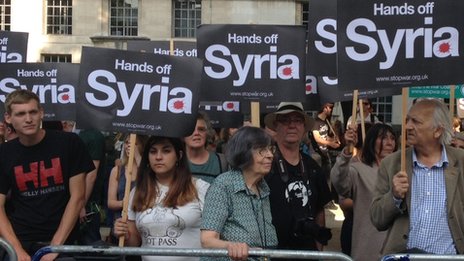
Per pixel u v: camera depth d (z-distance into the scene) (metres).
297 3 33.56
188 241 5.03
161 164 5.10
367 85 4.99
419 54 4.95
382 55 4.97
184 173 5.18
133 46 8.61
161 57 5.32
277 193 5.61
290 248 5.57
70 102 7.39
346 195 6.48
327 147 11.76
